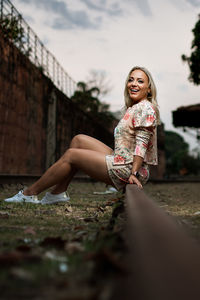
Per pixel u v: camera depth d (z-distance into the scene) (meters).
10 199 3.91
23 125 13.27
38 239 1.75
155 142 3.53
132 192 2.00
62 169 3.70
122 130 3.46
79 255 1.32
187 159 92.38
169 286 0.52
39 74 15.12
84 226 2.33
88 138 3.87
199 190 10.80
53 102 17.05
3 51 11.07
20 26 11.73
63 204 3.94
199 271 0.56
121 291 0.66
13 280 0.95
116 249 1.21
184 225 2.39
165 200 5.43
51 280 0.94
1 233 1.96
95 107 29.16
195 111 21.16
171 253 0.66
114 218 2.26
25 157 13.53
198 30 18.50
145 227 0.89
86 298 0.69
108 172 3.51
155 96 3.63
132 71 3.70
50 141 16.92
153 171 47.66
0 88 10.94
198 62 18.62
